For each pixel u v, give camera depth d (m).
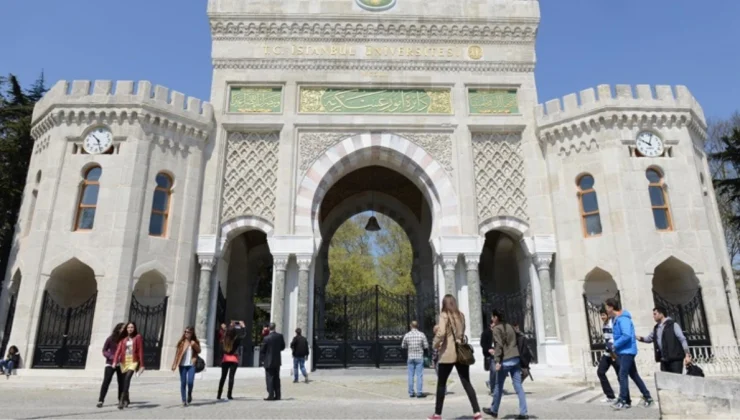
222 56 22.05
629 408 9.45
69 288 19.77
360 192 28.81
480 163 21.53
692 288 18.98
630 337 9.59
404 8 22.84
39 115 20.38
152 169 19.16
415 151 21.34
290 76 22.02
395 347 21.61
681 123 20.17
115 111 19.12
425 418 8.43
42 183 18.72
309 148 21.25
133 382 15.91
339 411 9.42
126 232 17.92
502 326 8.73
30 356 16.91
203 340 18.69
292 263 20.06
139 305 18.06
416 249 27.92
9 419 8.21
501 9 23.02
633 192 19.08
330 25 22.53
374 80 22.16
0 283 24.23
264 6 22.48
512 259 25.94
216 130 21.16
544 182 21.03
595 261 19.00
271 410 9.59
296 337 16.17
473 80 22.31
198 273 19.70
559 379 16.62
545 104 21.44
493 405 8.55
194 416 8.71
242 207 20.56
